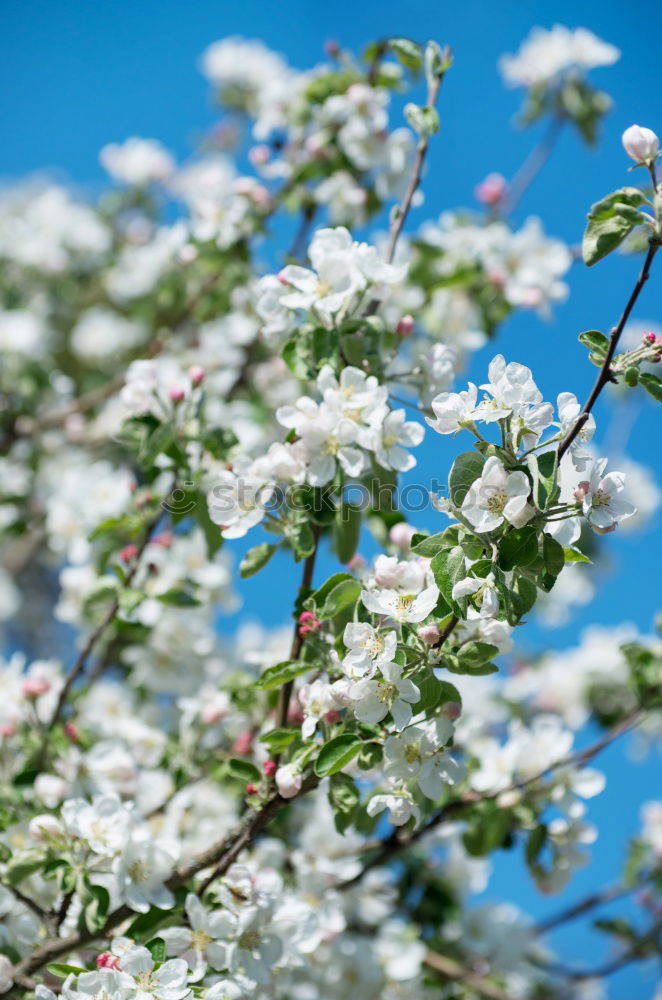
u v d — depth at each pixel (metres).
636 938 6.24
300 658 3.91
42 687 5.04
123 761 4.97
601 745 5.11
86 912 3.93
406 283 6.84
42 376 7.93
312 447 3.69
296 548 3.91
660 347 3.23
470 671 3.39
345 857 5.38
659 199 3.29
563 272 6.73
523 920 6.25
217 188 6.49
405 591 3.40
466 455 3.24
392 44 5.41
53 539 6.42
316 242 4.09
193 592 5.84
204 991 3.61
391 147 6.18
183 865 4.21
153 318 8.54
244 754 4.95
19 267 9.28
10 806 4.80
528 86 7.43
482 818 4.95
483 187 7.42
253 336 6.81
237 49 8.95
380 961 5.62
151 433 4.70
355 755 3.37
